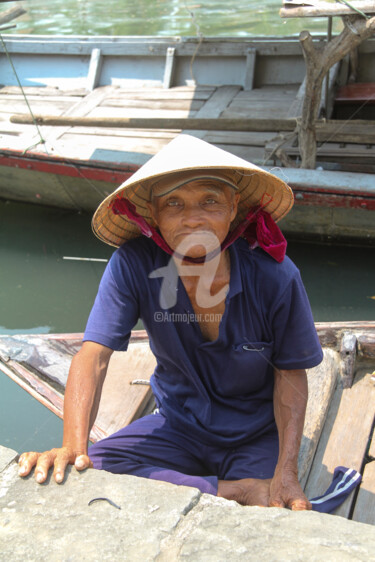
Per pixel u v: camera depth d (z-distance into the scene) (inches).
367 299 152.6
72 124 172.9
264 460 66.9
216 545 40.3
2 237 191.3
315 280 160.7
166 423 71.2
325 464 74.2
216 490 62.5
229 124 161.8
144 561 39.4
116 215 64.1
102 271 174.1
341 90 203.5
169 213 57.9
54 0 443.5
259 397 69.6
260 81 243.3
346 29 140.6
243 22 366.0
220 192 57.3
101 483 47.3
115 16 394.0
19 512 44.1
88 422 57.5
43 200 203.3
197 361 66.1
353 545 39.8
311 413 79.7
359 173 158.1
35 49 256.7
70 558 39.8
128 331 64.5
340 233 168.1
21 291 164.7
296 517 42.8
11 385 112.0
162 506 44.1
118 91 245.4
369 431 79.0
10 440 95.7
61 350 97.3
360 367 91.6
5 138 193.3
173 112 221.5
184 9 403.5
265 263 63.2
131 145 192.4
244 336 64.0
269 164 173.2
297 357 65.1
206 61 245.3
